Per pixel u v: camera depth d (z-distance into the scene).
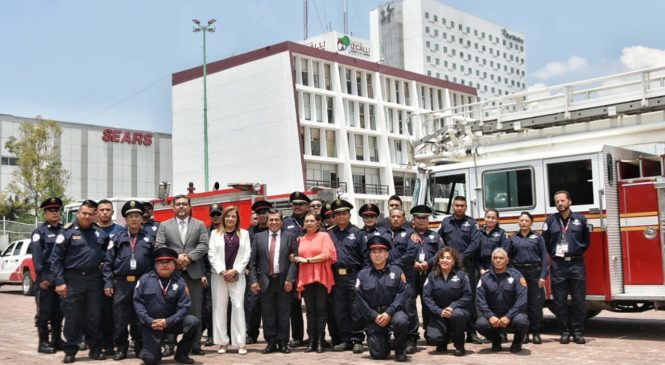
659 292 10.31
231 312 10.70
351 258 10.27
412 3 120.19
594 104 11.91
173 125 63.50
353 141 59.50
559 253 10.34
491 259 10.38
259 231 11.28
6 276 24.19
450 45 125.94
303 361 9.35
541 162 11.40
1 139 66.69
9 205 50.06
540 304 10.44
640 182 10.66
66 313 9.78
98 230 10.23
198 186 61.19
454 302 9.59
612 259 10.63
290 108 54.34
